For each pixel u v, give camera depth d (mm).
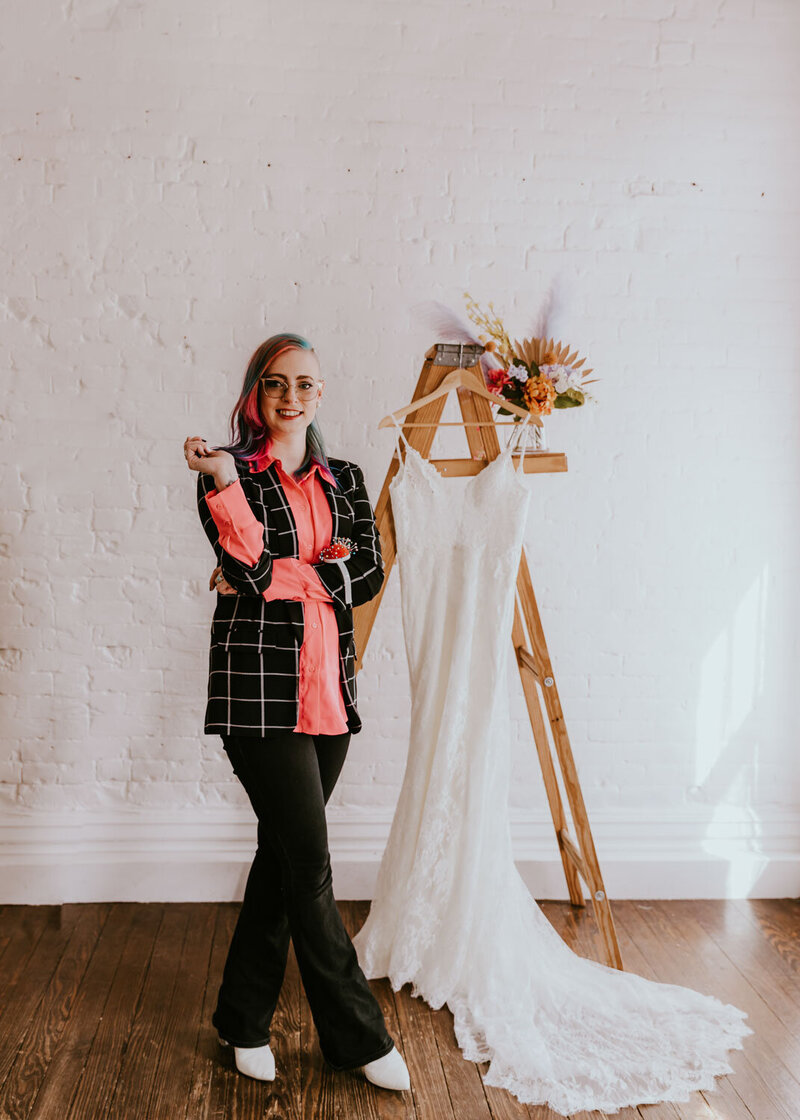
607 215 2965
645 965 2629
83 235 2828
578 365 2584
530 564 3039
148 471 2904
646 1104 2064
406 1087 2078
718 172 2990
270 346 2148
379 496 2672
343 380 2918
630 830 3080
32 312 2834
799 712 3121
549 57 2916
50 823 2936
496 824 2459
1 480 2865
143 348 2871
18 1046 2191
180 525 2922
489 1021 2316
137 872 2938
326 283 2896
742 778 3119
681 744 3109
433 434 2482
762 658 3111
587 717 3086
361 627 2512
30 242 2816
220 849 2969
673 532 3066
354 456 2939
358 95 2867
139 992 2434
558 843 2877
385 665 3002
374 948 2549
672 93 2961
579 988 2412
